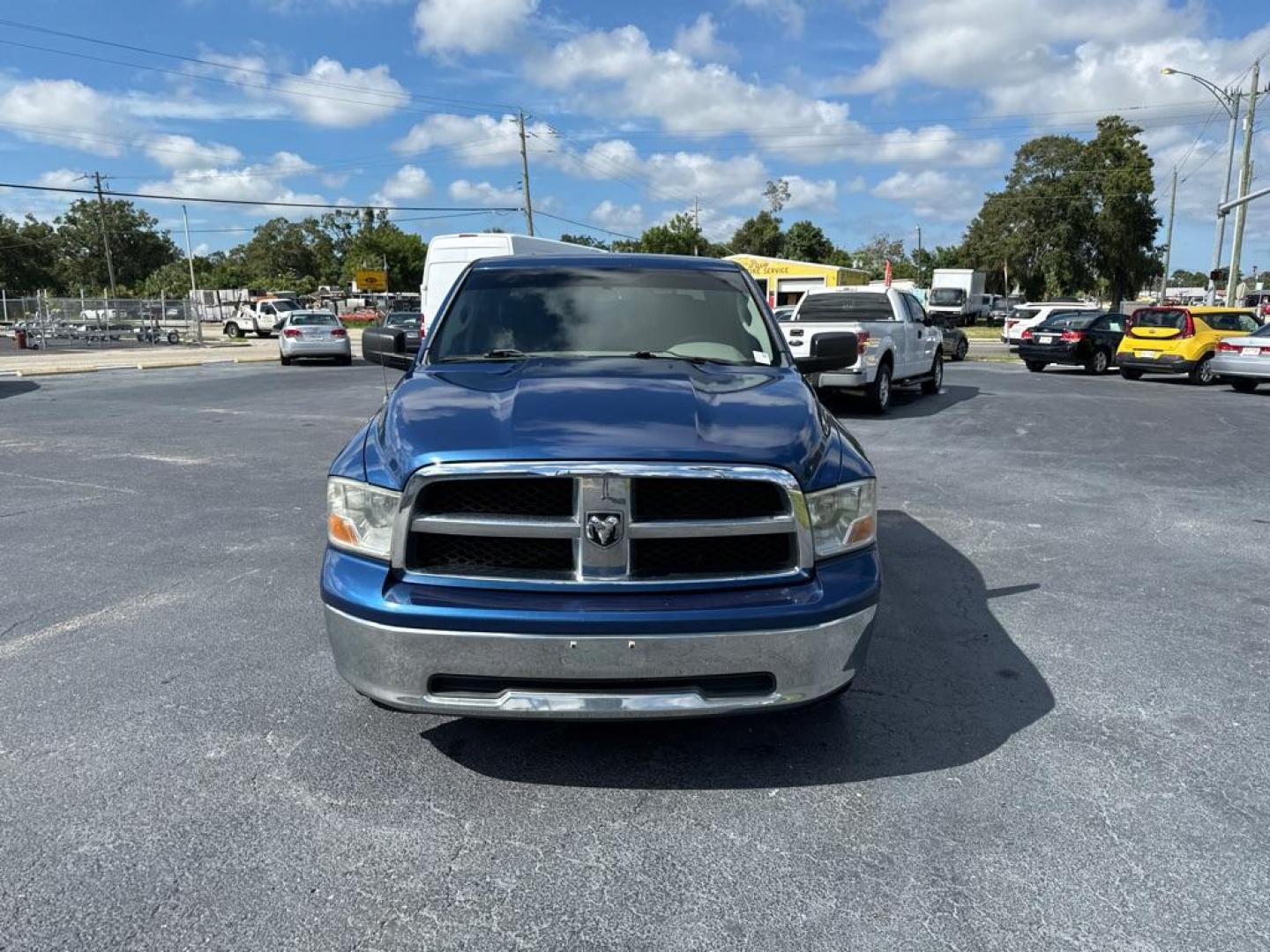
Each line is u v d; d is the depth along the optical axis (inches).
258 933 90.8
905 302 580.7
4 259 3599.9
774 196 3129.9
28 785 117.9
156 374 834.2
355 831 108.5
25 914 93.0
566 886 98.8
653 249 2783.0
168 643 167.0
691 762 125.5
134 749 127.3
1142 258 2368.4
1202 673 156.4
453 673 107.3
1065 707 143.2
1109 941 90.4
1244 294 2249.0
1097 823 110.9
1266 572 217.5
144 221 4424.2
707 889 98.3
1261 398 622.2
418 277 3481.8
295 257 4426.7
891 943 90.0
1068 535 249.6
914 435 431.2
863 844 106.7
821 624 108.8
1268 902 96.3
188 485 309.9
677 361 154.2
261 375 819.4
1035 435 435.5
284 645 165.9
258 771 121.9
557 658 105.3
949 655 164.4
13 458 362.0
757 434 115.0
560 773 122.3
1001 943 90.0
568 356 158.2
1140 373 778.8
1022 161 2393.0
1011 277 2501.2
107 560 220.4
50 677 151.6
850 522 115.7
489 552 110.0
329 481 118.9
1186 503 289.4
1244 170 1250.0
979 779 121.3
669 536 107.1
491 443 109.8
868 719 138.6
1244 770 123.9
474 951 88.8
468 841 107.0
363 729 134.0
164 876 99.5
